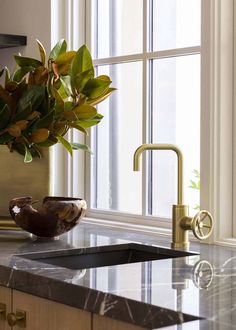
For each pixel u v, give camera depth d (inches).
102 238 106.6
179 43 114.4
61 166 128.8
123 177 124.0
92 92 88.0
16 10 133.3
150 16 118.6
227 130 103.3
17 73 93.1
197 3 111.3
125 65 123.5
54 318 77.5
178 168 98.2
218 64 102.2
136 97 121.6
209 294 69.5
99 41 128.1
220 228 102.6
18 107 90.8
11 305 84.3
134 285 73.5
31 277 80.0
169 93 116.0
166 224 114.0
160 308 64.3
